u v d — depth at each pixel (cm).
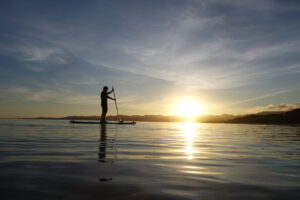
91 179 218
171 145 517
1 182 205
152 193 183
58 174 235
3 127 1145
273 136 847
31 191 182
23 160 307
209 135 880
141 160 322
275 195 184
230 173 257
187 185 207
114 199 168
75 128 1116
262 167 292
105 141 565
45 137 645
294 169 282
